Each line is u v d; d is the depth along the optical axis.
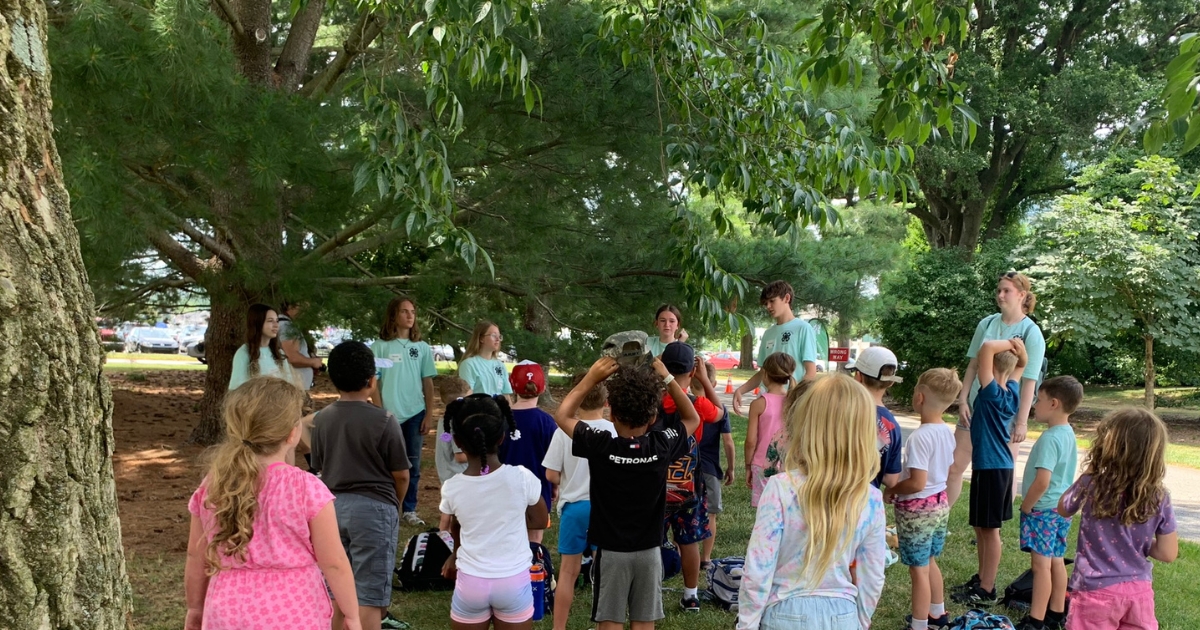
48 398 1.73
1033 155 26.92
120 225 4.69
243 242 6.54
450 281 8.30
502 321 9.24
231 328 8.83
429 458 9.20
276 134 5.19
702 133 6.17
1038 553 4.28
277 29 12.20
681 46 5.95
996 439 4.75
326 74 8.35
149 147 5.01
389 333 6.25
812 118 6.13
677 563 4.91
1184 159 19.06
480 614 3.24
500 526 3.24
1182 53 3.04
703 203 10.88
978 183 25.83
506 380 6.15
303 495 2.42
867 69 10.23
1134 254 15.17
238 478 2.38
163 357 29.73
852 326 11.88
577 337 9.88
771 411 5.07
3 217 1.68
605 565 3.41
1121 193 18.03
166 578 4.80
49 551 1.72
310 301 7.16
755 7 9.64
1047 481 4.18
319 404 13.64
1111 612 3.24
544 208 7.34
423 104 6.86
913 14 4.75
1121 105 21.69
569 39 6.99
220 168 5.04
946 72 4.77
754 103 5.86
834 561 2.35
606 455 3.35
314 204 5.98
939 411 4.27
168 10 4.79
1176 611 4.85
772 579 2.38
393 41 6.80
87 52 4.35
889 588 5.07
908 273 18.98
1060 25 24.72
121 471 7.45
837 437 2.37
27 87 1.74
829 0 4.96
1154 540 3.25
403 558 4.89
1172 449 12.92
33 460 1.70
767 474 3.90
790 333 5.92
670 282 9.09
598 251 8.55
